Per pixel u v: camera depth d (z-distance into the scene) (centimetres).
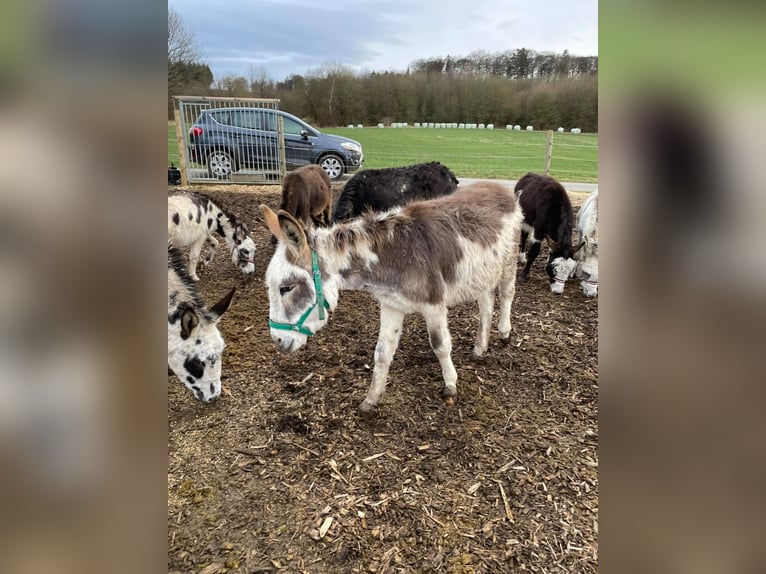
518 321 534
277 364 439
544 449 327
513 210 411
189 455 325
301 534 263
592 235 595
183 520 273
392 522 271
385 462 316
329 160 1362
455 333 501
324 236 325
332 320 532
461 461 317
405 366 433
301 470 310
